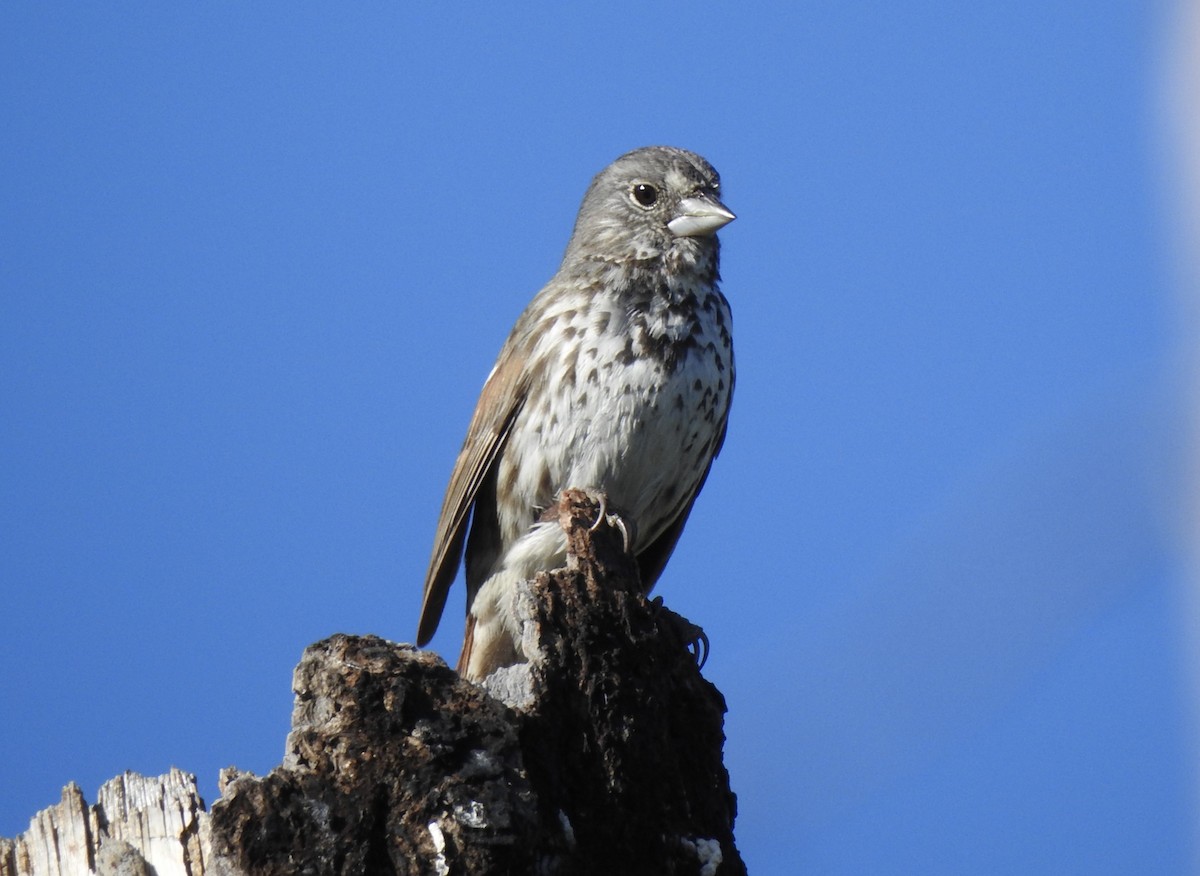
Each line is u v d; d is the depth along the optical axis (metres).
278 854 7.73
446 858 7.79
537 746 8.67
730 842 9.38
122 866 8.52
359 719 8.00
